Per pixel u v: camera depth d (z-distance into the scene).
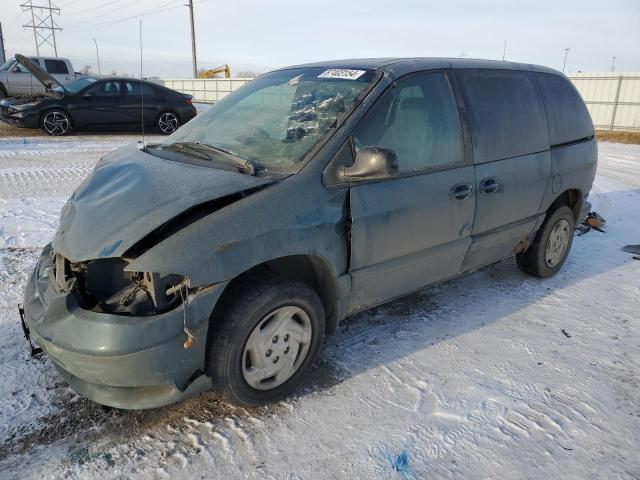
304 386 3.01
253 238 2.49
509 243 4.14
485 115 3.71
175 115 14.25
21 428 2.60
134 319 2.27
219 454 2.48
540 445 2.62
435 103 3.42
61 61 17.75
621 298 4.41
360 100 3.05
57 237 2.67
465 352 3.45
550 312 4.10
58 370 2.66
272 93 3.53
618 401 3.01
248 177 2.71
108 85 13.30
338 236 2.84
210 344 2.52
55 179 7.82
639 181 9.94
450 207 3.39
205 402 2.85
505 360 3.38
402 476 2.39
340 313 3.07
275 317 2.70
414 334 3.65
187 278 2.32
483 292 4.44
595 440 2.68
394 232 3.09
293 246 2.64
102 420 2.68
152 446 2.52
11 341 3.34
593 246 5.77
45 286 2.62
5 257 4.68
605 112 23.33
